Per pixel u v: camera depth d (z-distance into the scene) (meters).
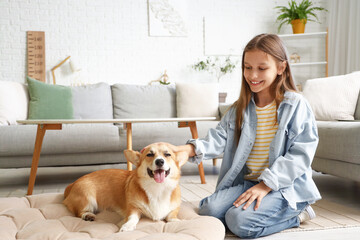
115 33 4.91
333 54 5.10
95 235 1.26
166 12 5.03
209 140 1.63
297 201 1.46
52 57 4.75
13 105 3.23
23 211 1.52
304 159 1.46
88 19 4.82
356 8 4.65
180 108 3.83
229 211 1.44
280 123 1.51
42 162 2.79
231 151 1.66
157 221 1.43
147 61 5.04
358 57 4.60
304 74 5.36
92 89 3.72
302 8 4.89
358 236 1.41
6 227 1.34
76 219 1.45
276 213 1.43
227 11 5.21
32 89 3.46
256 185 1.46
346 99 2.80
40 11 4.68
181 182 2.78
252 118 1.61
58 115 3.45
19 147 2.67
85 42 4.83
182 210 1.58
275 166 1.44
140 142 3.03
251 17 5.27
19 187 2.68
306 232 1.48
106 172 1.61
